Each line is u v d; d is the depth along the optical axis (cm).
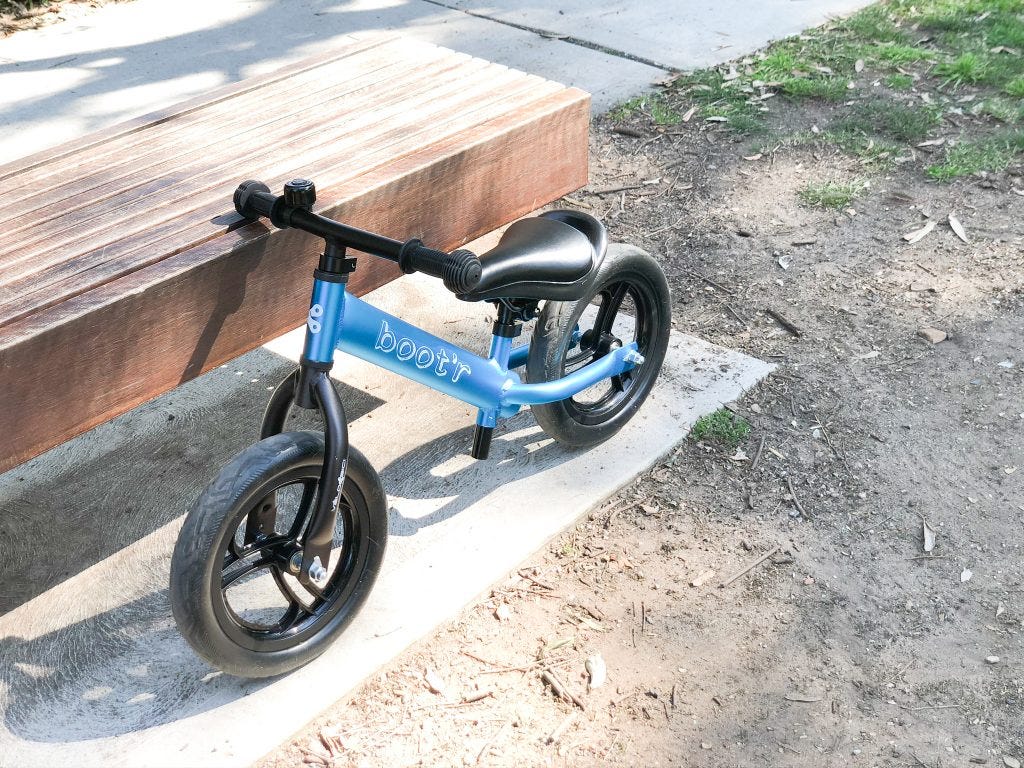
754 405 306
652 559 255
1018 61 525
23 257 197
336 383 306
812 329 342
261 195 199
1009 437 297
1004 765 210
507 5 596
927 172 432
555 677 224
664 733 214
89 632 226
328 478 192
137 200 220
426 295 349
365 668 218
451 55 308
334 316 194
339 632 219
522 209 273
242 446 282
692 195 420
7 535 251
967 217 403
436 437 285
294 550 203
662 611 242
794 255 382
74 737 202
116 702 209
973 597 248
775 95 494
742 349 331
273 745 202
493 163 255
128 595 235
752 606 244
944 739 215
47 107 465
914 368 324
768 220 404
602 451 282
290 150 244
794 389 314
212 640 193
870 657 233
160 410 295
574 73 511
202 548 183
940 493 278
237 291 205
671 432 290
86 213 215
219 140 250
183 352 201
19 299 182
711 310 351
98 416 191
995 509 273
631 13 586
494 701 218
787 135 461
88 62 512
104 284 188
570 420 267
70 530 254
